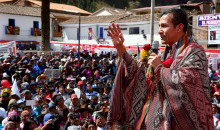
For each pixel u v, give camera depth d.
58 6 57.84
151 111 2.31
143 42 33.50
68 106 8.59
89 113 7.62
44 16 26.77
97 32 38.09
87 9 86.19
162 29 2.32
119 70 2.45
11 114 6.58
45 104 7.81
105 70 16.53
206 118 2.05
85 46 30.23
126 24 35.06
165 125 2.17
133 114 2.42
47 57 22.70
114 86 2.46
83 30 39.94
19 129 6.05
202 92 2.05
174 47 2.31
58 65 16.80
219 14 22.88
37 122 7.16
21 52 25.41
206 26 23.97
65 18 53.59
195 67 2.07
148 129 2.28
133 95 2.43
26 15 42.34
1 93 9.38
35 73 14.46
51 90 9.61
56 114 6.27
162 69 2.14
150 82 2.34
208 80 2.14
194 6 34.69
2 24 40.41
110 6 90.44
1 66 13.66
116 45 2.47
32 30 43.16
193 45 2.18
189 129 2.01
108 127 2.50
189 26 2.39
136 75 2.42
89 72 14.95
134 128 2.40
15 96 8.48
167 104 2.15
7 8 41.50
